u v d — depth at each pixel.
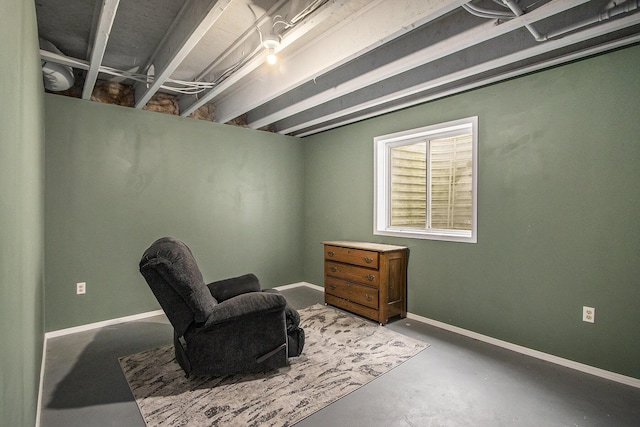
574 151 2.43
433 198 3.62
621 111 2.23
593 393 2.11
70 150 3.11
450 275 3.19
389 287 3.38
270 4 2.10
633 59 2.19
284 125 4.50
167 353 2.67
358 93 3.39
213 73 3.06
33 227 1.77
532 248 2.65
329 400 2.02
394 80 3.04
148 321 3.44
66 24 2.40
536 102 2.62
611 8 1.78
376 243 3.86
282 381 2.23
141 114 3.51
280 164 4.66
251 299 2.26
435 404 2.00
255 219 4.41
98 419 1.84
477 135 2.97
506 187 2.80
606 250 2.30
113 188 3.35
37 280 2.00
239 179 4.25
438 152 3.58
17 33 1.15
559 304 2.51
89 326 3.22
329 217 4.55
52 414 1.88
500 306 2.84
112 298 3.35
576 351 2.43
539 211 2.61
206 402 1.99
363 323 3.35
